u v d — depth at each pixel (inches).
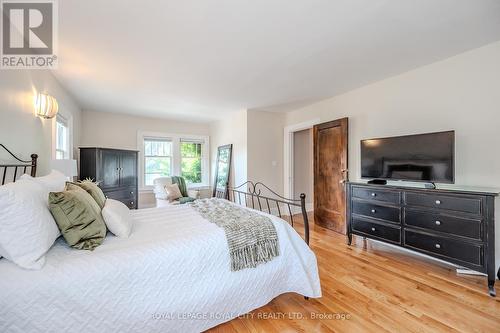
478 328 62.2
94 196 70.1
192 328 56.8
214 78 120.4
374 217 113.7
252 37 82.4
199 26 75.3
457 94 98.6
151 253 53.2
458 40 86.7
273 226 72.7
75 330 44.4
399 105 118.3
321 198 160.7
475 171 94.0
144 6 65.2
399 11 69.1
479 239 80.1
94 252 51.6
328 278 90.0
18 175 75.4
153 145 217.2
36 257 44.2
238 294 63.0
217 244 61.3
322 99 159.3
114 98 153.3
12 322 40.4
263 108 183.2
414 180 103.5
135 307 49.7
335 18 72.1
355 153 140.3
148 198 212.1
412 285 84.4
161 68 107.2
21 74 78.0
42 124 94.8
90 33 78.5
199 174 239.6
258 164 191.8
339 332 61.1
